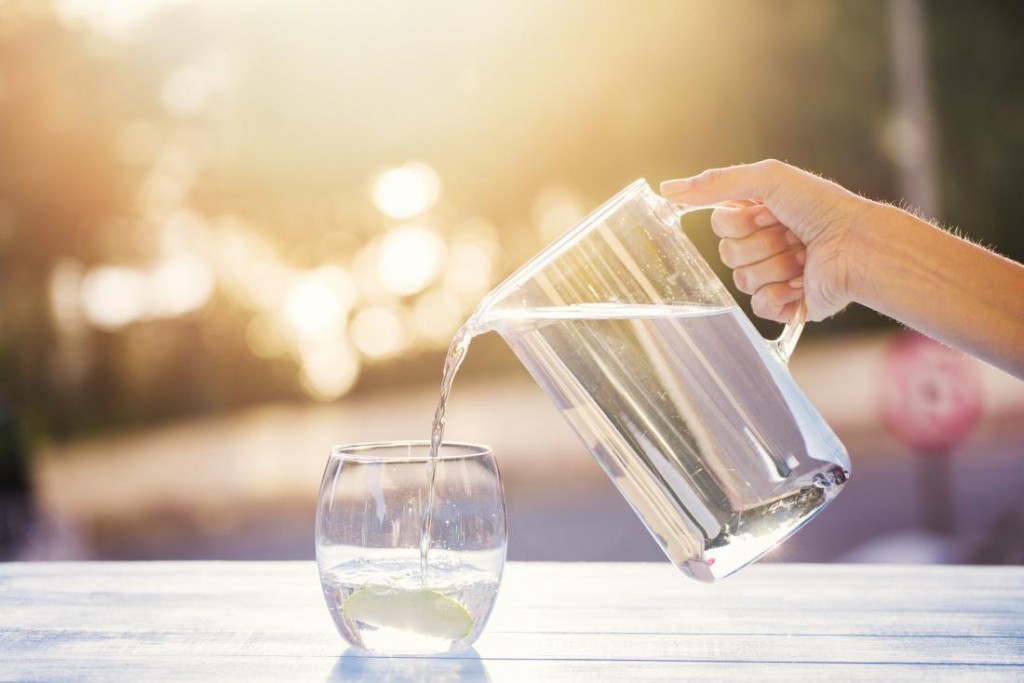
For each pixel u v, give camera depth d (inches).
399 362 482.6
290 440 386.6
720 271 338.3
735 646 41.0
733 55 366.9
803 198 47.5
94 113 374.3
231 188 400.5
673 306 41.0
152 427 436.8
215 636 42.7
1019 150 396.5
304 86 378.6
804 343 474.0
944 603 46.4
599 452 42.0
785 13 366.6
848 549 191.8
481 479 40.6
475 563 39.9
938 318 46.6
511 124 378.3
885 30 366.9
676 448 40.4
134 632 43.1
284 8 371.2
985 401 332.8
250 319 449.7
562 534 218.1
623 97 369.4
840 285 48.3
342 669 38.8
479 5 362.0
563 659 39.7
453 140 385.1
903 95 349.7
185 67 375.2
